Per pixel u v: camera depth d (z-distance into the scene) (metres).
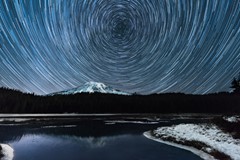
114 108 95.88
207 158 17.78
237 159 15.48
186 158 18.14
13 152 20.45
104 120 61.97
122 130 39.41
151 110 98.19
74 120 59.09
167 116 79.88
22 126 43.28
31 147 23.22
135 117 73.25
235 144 19.42
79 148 22.89
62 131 37.34
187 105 101.56
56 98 92.88
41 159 18.06
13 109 72.19
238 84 78.25
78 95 111.00
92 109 92.38
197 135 26.09
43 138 29.58
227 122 29.42
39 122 50.97
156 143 25.97
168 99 106.38
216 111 95.50
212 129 28.61
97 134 34.16
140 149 22.20
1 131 35.88
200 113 94.44
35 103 79.94
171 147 23.30
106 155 19.67
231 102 91.69
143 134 34.22
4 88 90.88
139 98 110.00
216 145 20.08
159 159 18.06
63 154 20.02
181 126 35.03
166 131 32.12
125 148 22.89
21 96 81.00
